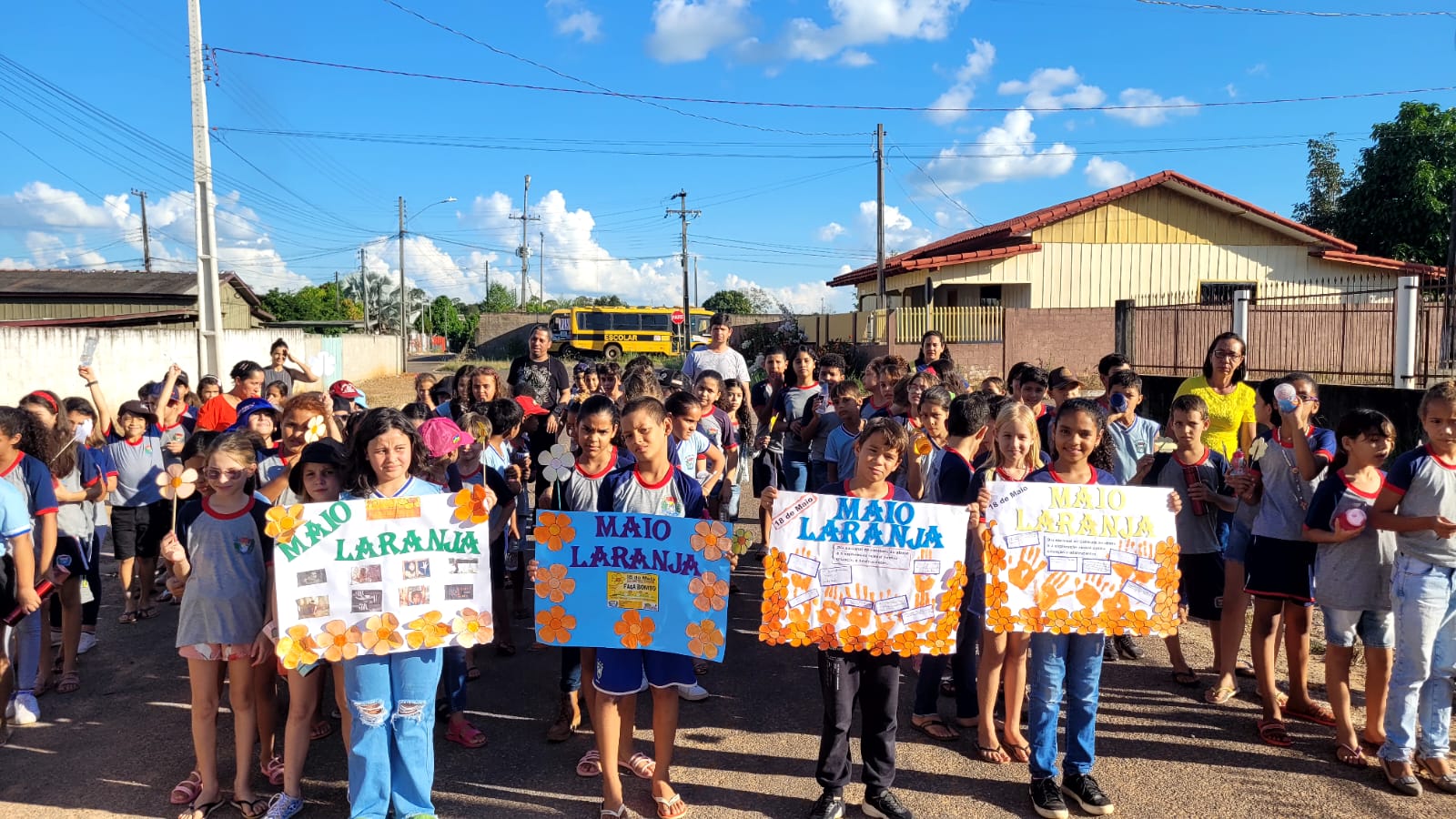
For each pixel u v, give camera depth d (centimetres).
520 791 413
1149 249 2444
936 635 378
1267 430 555
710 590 379
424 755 374
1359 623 446
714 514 517
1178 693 516
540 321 5553
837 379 725
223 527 389
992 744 439
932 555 379
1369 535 419
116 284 3014
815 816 381
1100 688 522
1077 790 390
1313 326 1479
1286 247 2470
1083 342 2303
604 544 385
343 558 363
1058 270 2434
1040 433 584
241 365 747
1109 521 397
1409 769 404
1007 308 2288
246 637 388
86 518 562
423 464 399
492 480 555
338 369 3045
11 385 1611
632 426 405
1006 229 2516
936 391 505
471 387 676
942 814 390
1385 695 427
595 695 386
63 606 530
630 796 407
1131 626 392
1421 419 395
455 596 371
